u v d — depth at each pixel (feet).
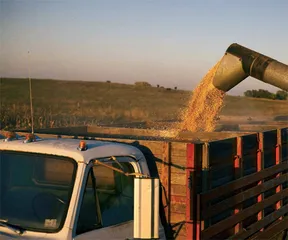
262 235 17.72
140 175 11.72
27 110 73.72
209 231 13.65
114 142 14.28
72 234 10.81
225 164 15.12
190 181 13.28
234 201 15.29
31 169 12.10
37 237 10.77
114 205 12.71
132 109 123.03
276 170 19.06
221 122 37.93
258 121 38.11
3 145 12.66
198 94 23.85
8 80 204.23
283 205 20.08
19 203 11.77
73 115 86.53
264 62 19.61
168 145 14.01
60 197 11.48
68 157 11.69
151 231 9.62
